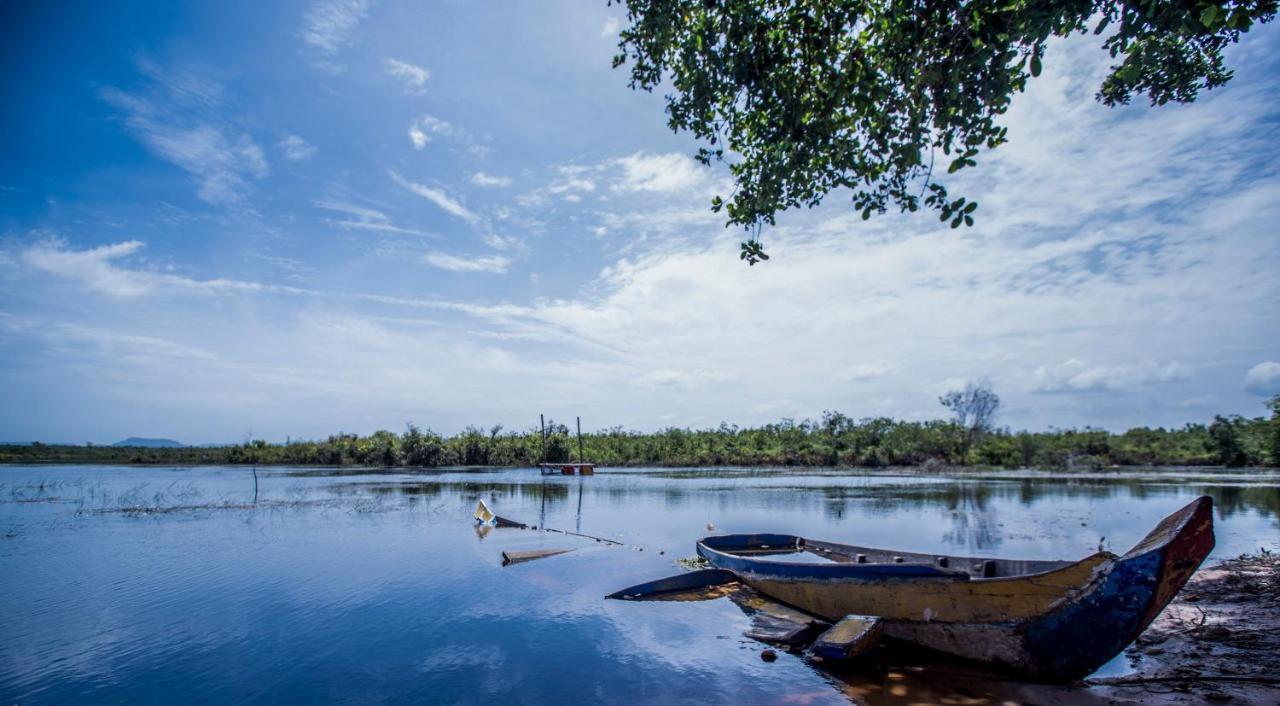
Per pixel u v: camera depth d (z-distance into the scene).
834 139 8.19
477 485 38.50
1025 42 6.22
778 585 11.02
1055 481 42.09
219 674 8.23
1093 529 20.08
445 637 9.58
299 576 13.31
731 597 11.49
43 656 8.84
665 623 10.20
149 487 35.38
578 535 18.30
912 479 44.47
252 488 35.28
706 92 8.45
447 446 67.50
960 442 62.16
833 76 7.89
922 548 16.67
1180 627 9.41
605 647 9.19
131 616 10.63
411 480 42.62
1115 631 7.14
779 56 8.27
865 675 8.09
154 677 8.13
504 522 20.14
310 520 21.84
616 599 11.52
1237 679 7.33
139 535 18.67
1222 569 13.34
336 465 65.44
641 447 70.06
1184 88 8.70
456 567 14.09
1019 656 7.85
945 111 6.60
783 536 15.09
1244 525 20.98
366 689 7.78
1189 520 6.86
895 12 7.24
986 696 7.39
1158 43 6.40
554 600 11.51
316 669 8.42
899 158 7.31
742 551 15.17
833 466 61.88
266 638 9.55
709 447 68.94
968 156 6.75
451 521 21.55
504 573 13.50
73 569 14.05
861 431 66.44
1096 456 60.75
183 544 17.14
